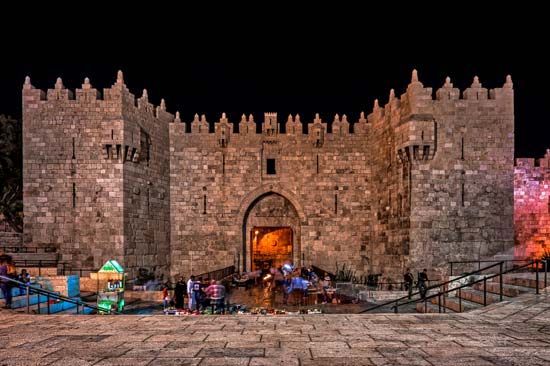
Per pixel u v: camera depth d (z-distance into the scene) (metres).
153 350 10.55
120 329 13.19
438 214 33.94
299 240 44.72
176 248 43.59
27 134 36.00
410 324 13.63
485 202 34.19
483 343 11.09
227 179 44.22
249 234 44.66
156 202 41.12
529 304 16.50
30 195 35.69
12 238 38.56
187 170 44.16
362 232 43.84
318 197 44.12
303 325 13.59
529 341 11.28
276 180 44.34
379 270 41.22
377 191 42.19
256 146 44.44
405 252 34.84
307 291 34.53
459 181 34.19
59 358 9.88
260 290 37.44
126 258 35.81
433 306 23.75
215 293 26.14
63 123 35.94
